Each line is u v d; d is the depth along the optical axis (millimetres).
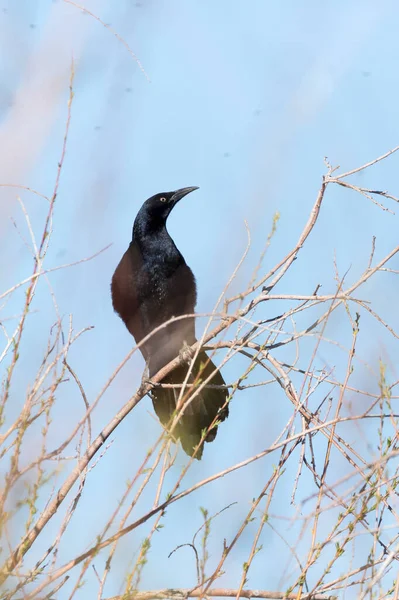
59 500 7230
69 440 6566
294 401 8172
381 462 6902
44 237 6816
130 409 8016
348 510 7047
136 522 6711
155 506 6781
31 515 6430
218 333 8469
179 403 7027
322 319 8109
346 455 7551
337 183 8266
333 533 7078
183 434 11258
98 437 7848
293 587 7215
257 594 7352
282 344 8297
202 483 6926
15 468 6172
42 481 6402
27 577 6504
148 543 6488
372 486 7137
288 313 7973
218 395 11422
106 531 6496
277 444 7086
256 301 7961
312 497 7008
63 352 6738
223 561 6949
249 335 8289
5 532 6184
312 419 7977
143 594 7145
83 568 6379
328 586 7156
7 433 6215
